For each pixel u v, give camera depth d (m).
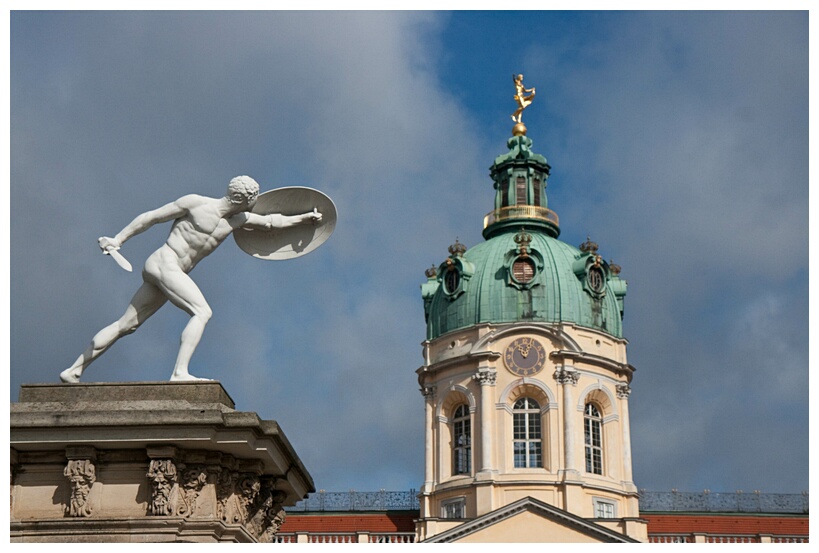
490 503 90.88
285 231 21.30
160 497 18.23
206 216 20.17
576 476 91.12
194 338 19.50
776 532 99.75
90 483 18.34
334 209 21.31
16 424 18.25
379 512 100.62
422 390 97.75
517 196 102.31
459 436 95.31
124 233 19.97
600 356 94.94
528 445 93.06
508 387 93.56
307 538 97.25
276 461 19.30
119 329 20.06
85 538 18.16
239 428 18.34
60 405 18.66
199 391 18.97
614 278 99.94
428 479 94.75
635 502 94.06
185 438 18.22
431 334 98.88
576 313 95.81
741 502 103.25
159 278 19.86
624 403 95.88
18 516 18.41
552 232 101.81
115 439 18.28
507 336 94.81
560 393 93.25
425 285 101.69
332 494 101.62
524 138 103.75
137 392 18.97
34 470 18.59
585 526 86.75
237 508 19.09
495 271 97.69
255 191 20.44
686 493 103.56
